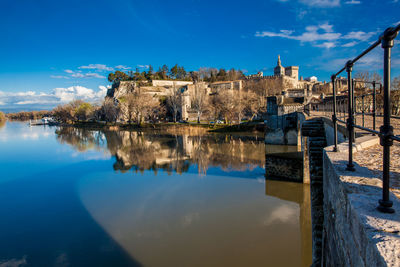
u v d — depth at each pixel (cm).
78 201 2097
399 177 322
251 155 3438
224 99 6862
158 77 13775
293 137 2886
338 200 292
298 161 2192
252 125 5659
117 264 1234
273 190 2083
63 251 1373
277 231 1448
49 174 2994
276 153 2403
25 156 4194
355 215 202
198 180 2470
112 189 2348
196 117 8612
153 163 3306
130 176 2748
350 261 228
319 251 975
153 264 1216
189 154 3750
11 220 1775
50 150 4719
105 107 9550
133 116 8375
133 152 4159
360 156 405
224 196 2012
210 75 14188
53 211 1914
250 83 10381
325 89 8100
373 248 152
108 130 8231
